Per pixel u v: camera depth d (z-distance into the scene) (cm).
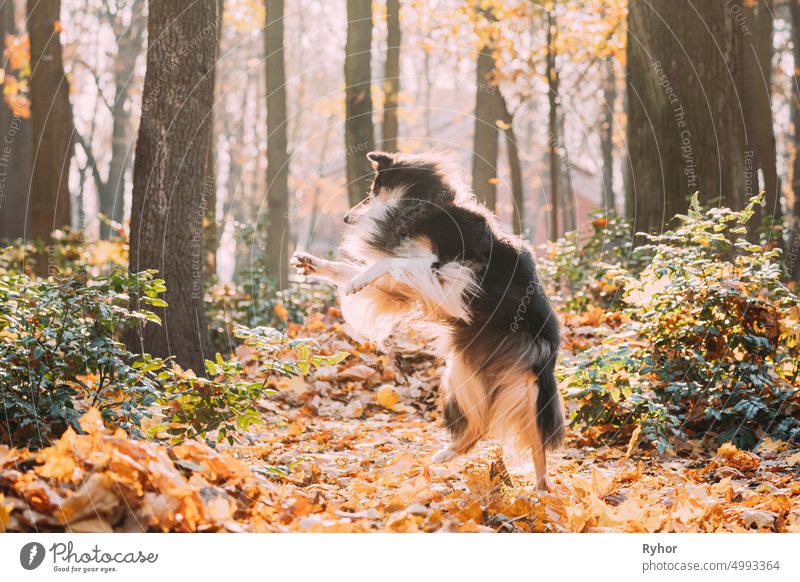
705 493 433
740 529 389
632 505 397
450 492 436
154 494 326
